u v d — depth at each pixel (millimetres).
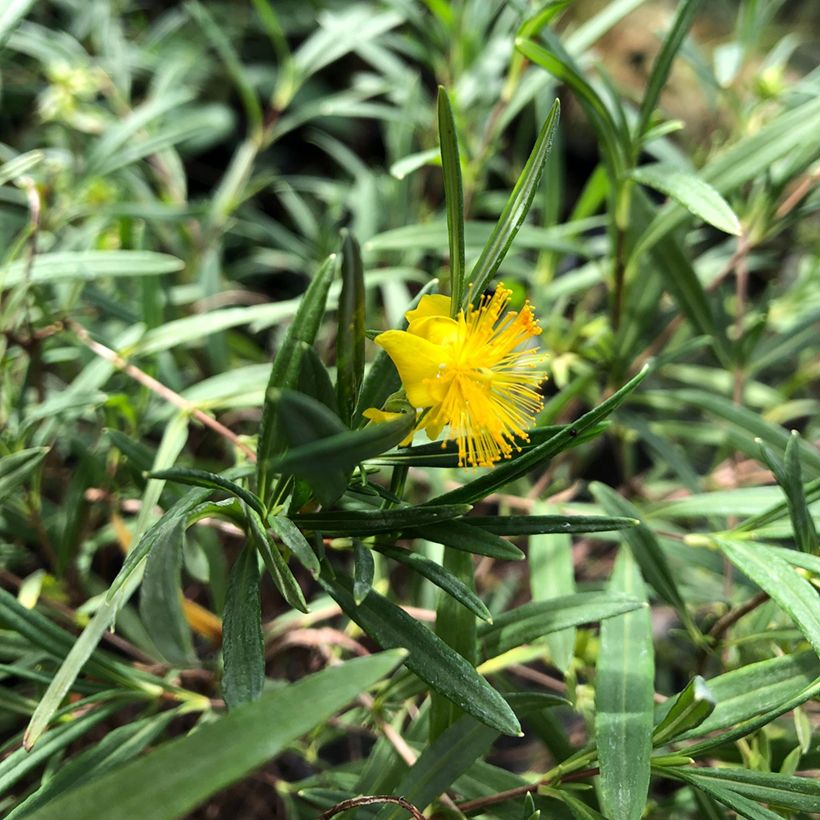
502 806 146
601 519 118
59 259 185
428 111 306
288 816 179
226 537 240
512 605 257
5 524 190
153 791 83
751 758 155
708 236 344
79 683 151
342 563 243
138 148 247
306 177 386
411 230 204
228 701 111
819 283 274
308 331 112
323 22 280
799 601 132
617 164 186
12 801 156
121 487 208
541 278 252
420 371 113
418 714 166
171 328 192
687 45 250
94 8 299
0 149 262
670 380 314
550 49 178
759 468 263
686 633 188
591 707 169
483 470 198
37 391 192
